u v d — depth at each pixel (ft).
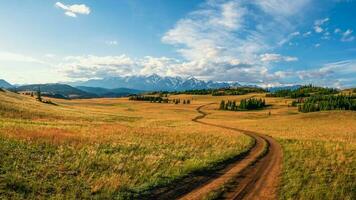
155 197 56.08
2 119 155.12
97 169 70.38
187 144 121.80
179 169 76.84
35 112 223.92
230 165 88.99
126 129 160.66
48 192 53.47
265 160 100.22
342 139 171.32
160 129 184.85
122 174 68.54
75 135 109.70
